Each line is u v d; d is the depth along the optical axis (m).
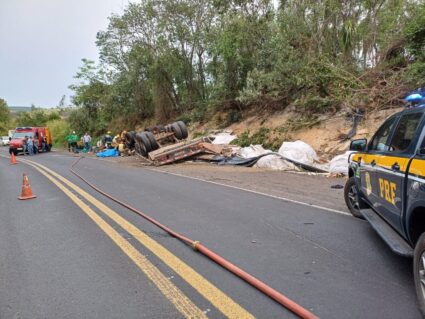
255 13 22.58
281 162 15.26
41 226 7.24
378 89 15.78
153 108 38.78
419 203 3.77
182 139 21.11
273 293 4.05
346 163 12.50
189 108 32.88
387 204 4.88
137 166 18.66
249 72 21.25
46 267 5.13
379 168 5.22
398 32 16.16
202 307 3.90
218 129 25.94
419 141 4.16
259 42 22.19
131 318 3.73
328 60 17.31
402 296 4.00
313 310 3.76
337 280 4.44
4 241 6.38
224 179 12.95
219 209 8.25
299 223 6.90
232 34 22.39
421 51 14.84
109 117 44.12
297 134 18.67
